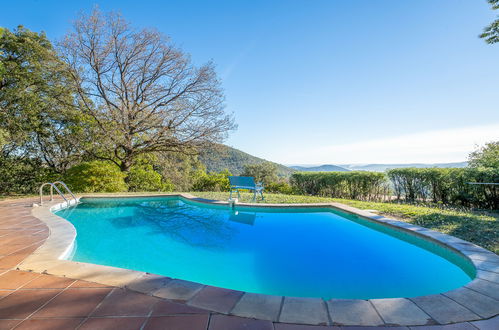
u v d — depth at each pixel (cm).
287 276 263
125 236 422
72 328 137
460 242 300
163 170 1599
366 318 148
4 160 1259
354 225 483
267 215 577
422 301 168
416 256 315
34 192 1367
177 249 356
